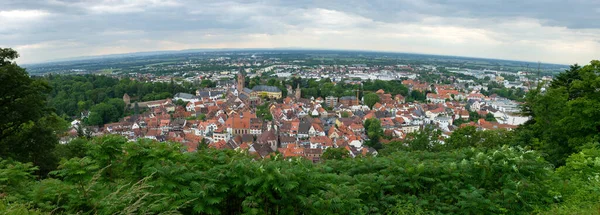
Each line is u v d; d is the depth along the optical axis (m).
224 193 12.57
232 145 86.25
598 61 32.47
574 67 48.38
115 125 122.19
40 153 36.22
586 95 31.84
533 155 16.56
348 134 102.56
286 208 12.72
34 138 36.12
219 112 131.50
